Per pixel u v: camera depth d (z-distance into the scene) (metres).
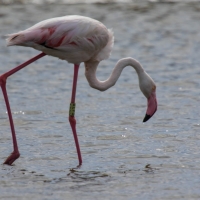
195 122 20.36
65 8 48.12
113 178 14.63
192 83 26.94
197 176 14.77
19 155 15.93
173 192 13.56
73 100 16.41
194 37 39.06
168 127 19.67
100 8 48.75
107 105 22.97
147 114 16.92
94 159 16.28
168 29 41.78
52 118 20.89
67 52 16.11
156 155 16.61
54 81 27.41
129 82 27.28
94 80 16.86
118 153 16.81
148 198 13.14
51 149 17.22
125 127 19.69
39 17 43.75
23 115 21.28
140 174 14.96
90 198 13.12
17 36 15.44
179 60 32.19
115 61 32.06
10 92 25.11
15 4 49.53
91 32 16.06
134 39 38.41
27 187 13.89
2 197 13.15
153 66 30.69
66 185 14.05
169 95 24.70
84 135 18.72
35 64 31.50
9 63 31.20
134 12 47.81
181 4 51.78
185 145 17.56
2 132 18.98
